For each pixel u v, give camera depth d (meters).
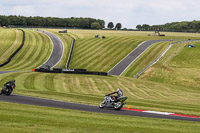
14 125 11.97
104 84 53.84
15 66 90.19
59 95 31.28
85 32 185.38
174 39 150.62
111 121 15.07
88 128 12.50
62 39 140.00
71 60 101.12
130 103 27.83
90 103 25.11
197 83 63.59
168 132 12.73
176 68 78.06
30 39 132.75
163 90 52.03
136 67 86.62
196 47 106.44
